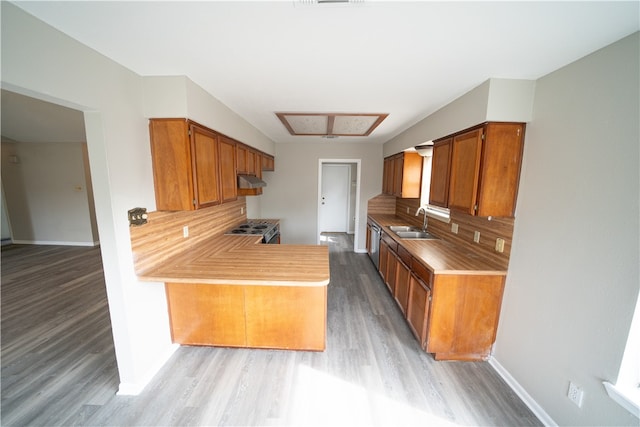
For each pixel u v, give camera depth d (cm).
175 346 212
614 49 117
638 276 108
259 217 490
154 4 97
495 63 144
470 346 199
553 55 132
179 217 221
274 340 208
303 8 99
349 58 142
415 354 210
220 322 207
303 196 484
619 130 115
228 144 243
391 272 306
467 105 189
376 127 318
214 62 148
